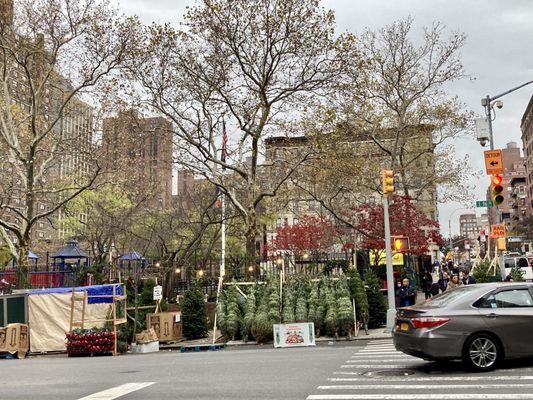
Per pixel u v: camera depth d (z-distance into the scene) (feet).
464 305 31.40
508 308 31.48
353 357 40.63
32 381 34.50
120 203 125.70
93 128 108.47
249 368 36.17
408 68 109.19
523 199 409.69
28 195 87.86
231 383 29.73
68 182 120.98
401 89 114.52
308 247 157.28
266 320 60.54
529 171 356.59
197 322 71.00
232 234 150.51
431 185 147.43
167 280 101.14
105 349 58.39
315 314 61.16
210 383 30.07
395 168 113.70
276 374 32.65
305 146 99.04
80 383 32.63
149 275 105.81
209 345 59.72
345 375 31.37
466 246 193.06
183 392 27.37
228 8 85.76
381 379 29.50
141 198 126.72
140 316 69.36
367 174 118.01
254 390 27.14
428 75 113.39
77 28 87.20
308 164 98.12
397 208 100.01
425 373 31.12
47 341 63.36
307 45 86.53
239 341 63.82
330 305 60.75
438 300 33.30
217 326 67.67
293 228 164.86
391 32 139.33
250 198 94.38
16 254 88.63
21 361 54.80
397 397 24.38
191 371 36.09
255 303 65.26
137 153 109.91
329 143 95.20
